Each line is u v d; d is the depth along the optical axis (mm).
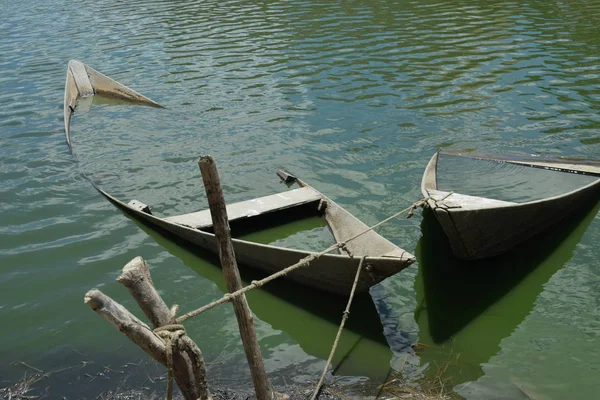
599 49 18328
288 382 6809
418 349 7320
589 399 6453
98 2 30891
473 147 12688
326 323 7891
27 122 15656
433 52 18812
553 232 9820
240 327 5762
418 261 9055
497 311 8000
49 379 7004
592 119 13812
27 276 9141
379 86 16344
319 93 16141
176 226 9797
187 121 15133
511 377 6812
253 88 16875
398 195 11078
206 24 24203
